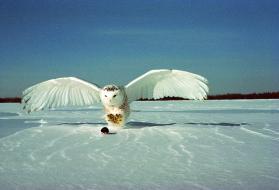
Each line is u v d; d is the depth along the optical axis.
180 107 29.20
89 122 15.82
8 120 17.30
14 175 6.70
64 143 9.96
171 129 12.51
